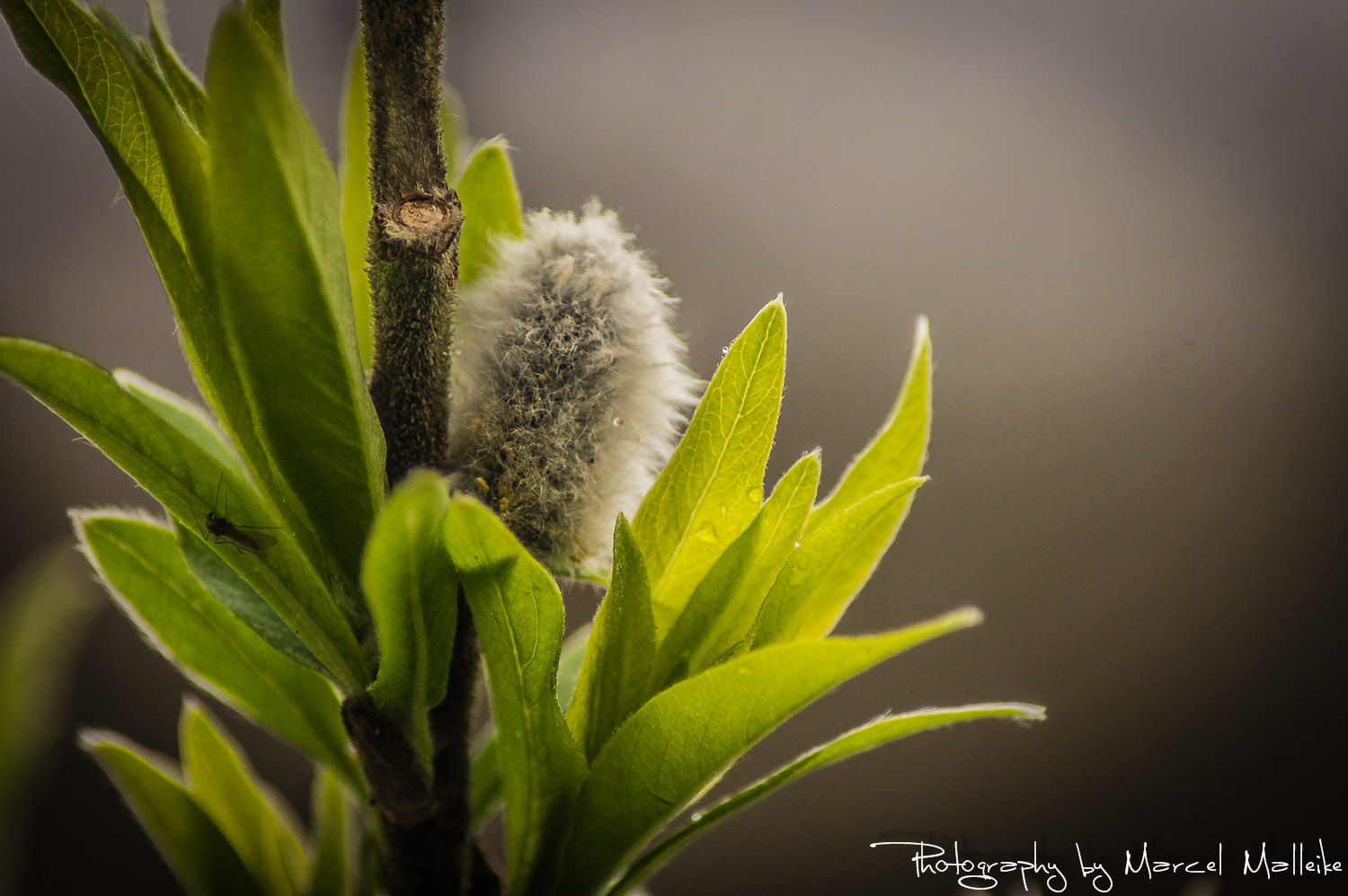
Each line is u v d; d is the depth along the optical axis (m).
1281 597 0.81
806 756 0.32
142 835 0.78
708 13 0.83
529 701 0.32
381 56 0.32
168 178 0.31
